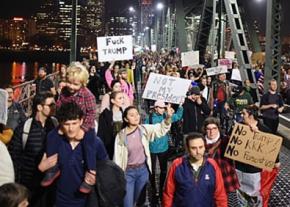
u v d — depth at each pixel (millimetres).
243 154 5688
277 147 5633
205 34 20469
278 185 8117
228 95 13578
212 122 5742
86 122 5133
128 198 5645
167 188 4773
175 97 7930
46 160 4191
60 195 4273
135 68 23781
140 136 5770
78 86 5152
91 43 84375
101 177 4230
